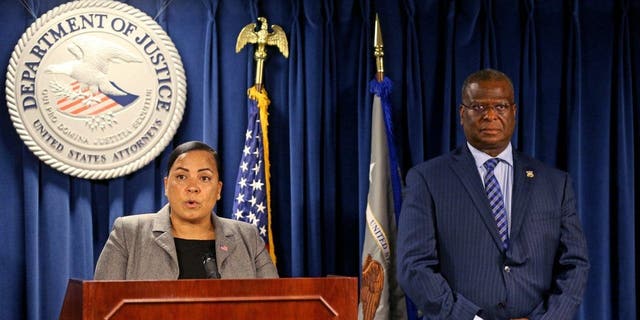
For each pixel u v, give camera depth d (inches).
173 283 110.0
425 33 220.5
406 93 218.1
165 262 145.0
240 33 213.0
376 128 209.2
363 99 216.4
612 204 221.9
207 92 211.9
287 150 216.4
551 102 221.5
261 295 112.8
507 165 179.9
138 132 209.2
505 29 221.3
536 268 170.6
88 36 209.0
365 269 204.8
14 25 207.6
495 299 168.2
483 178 178.4
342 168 217.8
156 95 210.4
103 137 207.6
